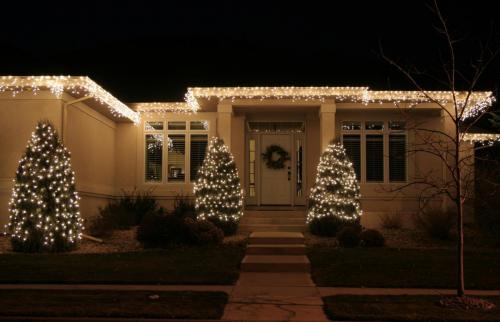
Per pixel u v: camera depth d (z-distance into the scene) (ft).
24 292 33.06
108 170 67.51
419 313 28.12
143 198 66.80
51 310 28.27
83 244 51.65
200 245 49.93
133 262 42.42
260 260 42.39
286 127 69.36
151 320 27.17
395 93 60.29
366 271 39.68
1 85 52.21
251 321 27.20
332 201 55.88
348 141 67.15
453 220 56.39
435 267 40.93
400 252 47.03
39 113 53.72
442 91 59.82
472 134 61.52
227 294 33.17
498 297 32.48
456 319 26.99
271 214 62.80
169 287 35.24
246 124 68.90
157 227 50.01
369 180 66.69
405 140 66.74
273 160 68.69
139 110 69.15
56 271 38.96
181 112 69.77
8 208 53.21
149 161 70.23
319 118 66.13
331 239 54.13
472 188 55.21
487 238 54.44
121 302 30.35
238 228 58.34
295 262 41.55
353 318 27.30
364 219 60.44
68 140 55.42
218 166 57.11
